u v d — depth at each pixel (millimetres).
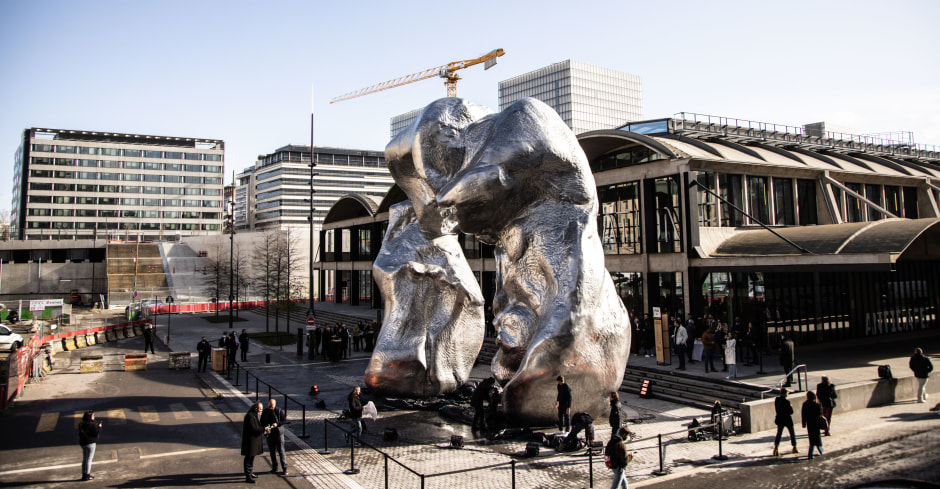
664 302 28812
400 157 20344
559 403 14820
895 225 23250
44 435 15930
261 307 64438
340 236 60031
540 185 16922
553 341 15141
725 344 20812
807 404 13523
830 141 46906
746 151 33281
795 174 31750
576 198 16734
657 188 29156
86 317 56219
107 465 13531
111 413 18609
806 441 14773
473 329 20984
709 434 15141
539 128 16578
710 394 18891
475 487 12000
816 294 28266
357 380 24531
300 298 59625
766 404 16047
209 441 15523
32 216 119312
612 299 16281
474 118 19375
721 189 29453
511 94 176750
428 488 11969
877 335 30844
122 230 124875
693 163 27484
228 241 84188
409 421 17625
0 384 18172
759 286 26266
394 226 21797
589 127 161375
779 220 31266
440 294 20609
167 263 81062
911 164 44188
